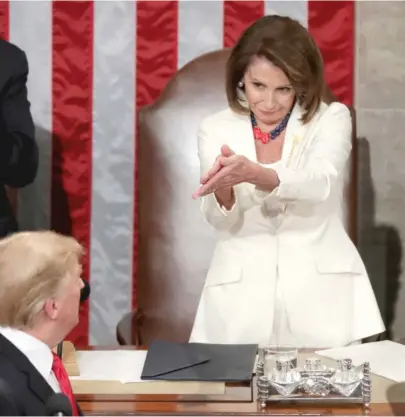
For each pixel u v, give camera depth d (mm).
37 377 5035
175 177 11508
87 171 12711
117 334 11445
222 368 7129
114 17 12523
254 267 8891
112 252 12844
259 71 8430
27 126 10891
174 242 11547
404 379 7035
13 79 10836
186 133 11461
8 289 5359
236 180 7957
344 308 8914
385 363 7473
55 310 5461
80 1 12492
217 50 11602
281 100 8609
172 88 11523
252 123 8961
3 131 10836
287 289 8867
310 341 8836
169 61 12555
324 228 8992
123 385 6871
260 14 12406
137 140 11898
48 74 12578
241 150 8859
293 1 12367
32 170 11102
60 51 12547
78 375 7105
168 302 11578
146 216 11594
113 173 12734
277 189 8109
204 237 11516
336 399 6465
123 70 12586
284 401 6480
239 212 8898
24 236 5535
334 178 8523
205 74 11469
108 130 12664
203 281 11539
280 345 7641
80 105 12625
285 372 6652
